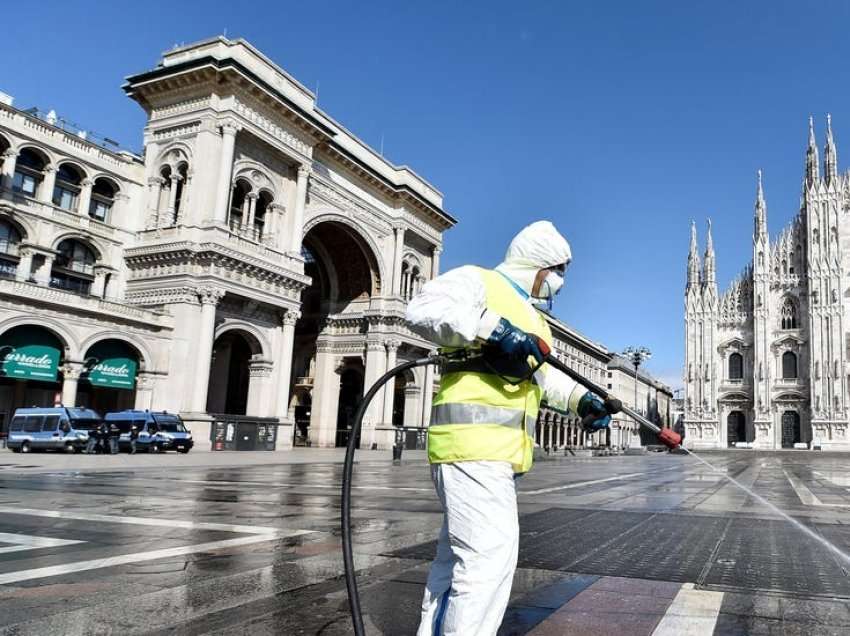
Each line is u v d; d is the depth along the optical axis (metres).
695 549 7.56
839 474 28.03
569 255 3.26
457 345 2.77
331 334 52.50
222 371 41.22
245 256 37.47
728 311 87.31
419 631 3.05
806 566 6.66
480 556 2.73
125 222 38.47
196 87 37.94
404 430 48.91
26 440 29.09
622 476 24.34
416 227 54.69
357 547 7.25
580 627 4.33
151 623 4.25
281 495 13.43
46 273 34.91
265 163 40.62
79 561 6.27
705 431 85.19
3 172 33.47
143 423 31.05
